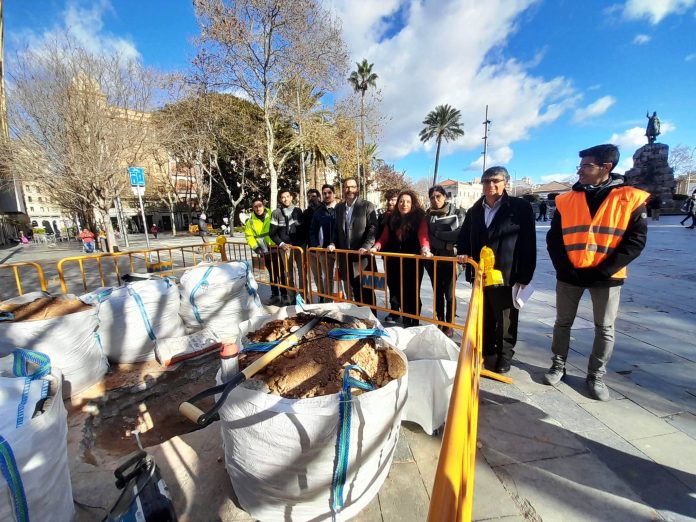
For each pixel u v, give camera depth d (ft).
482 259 8.54
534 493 5.54
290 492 4.70
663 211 71.36
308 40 51.37
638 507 5.24
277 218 17.01
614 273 7.52
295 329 6.28
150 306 10.34
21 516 3.82
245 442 4.63
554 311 14.67
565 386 8.66
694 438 6.67
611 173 7.97
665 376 8.91
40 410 4.45
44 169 41.60
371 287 12.64
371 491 5.22
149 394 9.28
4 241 92.32
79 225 95.86
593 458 6.23
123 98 44.73
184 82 55.72
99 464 7.18
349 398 4.44
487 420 7.36
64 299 9.19
